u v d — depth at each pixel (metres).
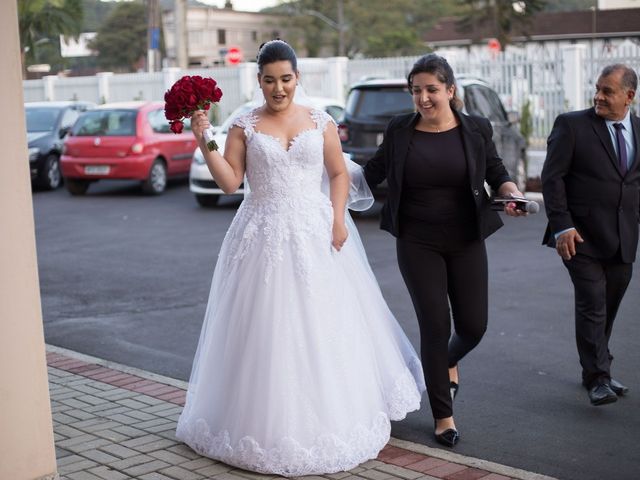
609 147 5.45
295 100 4.93
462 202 4.93
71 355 6.85
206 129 4.57
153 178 16.80
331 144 4.84
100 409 5.51
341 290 4.71
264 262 4.59
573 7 86.62
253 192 4.75
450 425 4.98
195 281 9.58
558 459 4.74
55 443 4.92
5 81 3.75
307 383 4.48
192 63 89.88
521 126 16.28
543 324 7.45
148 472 4.50
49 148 18.08
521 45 51.12
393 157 4.96
